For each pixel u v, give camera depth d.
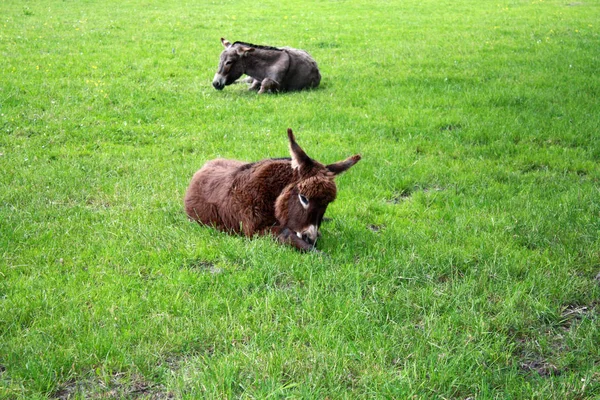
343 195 8.46
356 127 11.81
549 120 11.95
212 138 11.06
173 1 31.98
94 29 22.80
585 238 6.87
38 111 12.47
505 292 5.76
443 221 7.62
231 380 4.40
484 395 4.28
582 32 22.47
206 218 7.32
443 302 5.56
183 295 5.60
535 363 4.81
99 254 6.54
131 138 11.16
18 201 8.04
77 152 10.25
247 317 5.28
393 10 29.77
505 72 16.27
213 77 16.06
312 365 4.65
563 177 9.10
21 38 20.23
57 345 4.83
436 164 9.74
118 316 5.26
